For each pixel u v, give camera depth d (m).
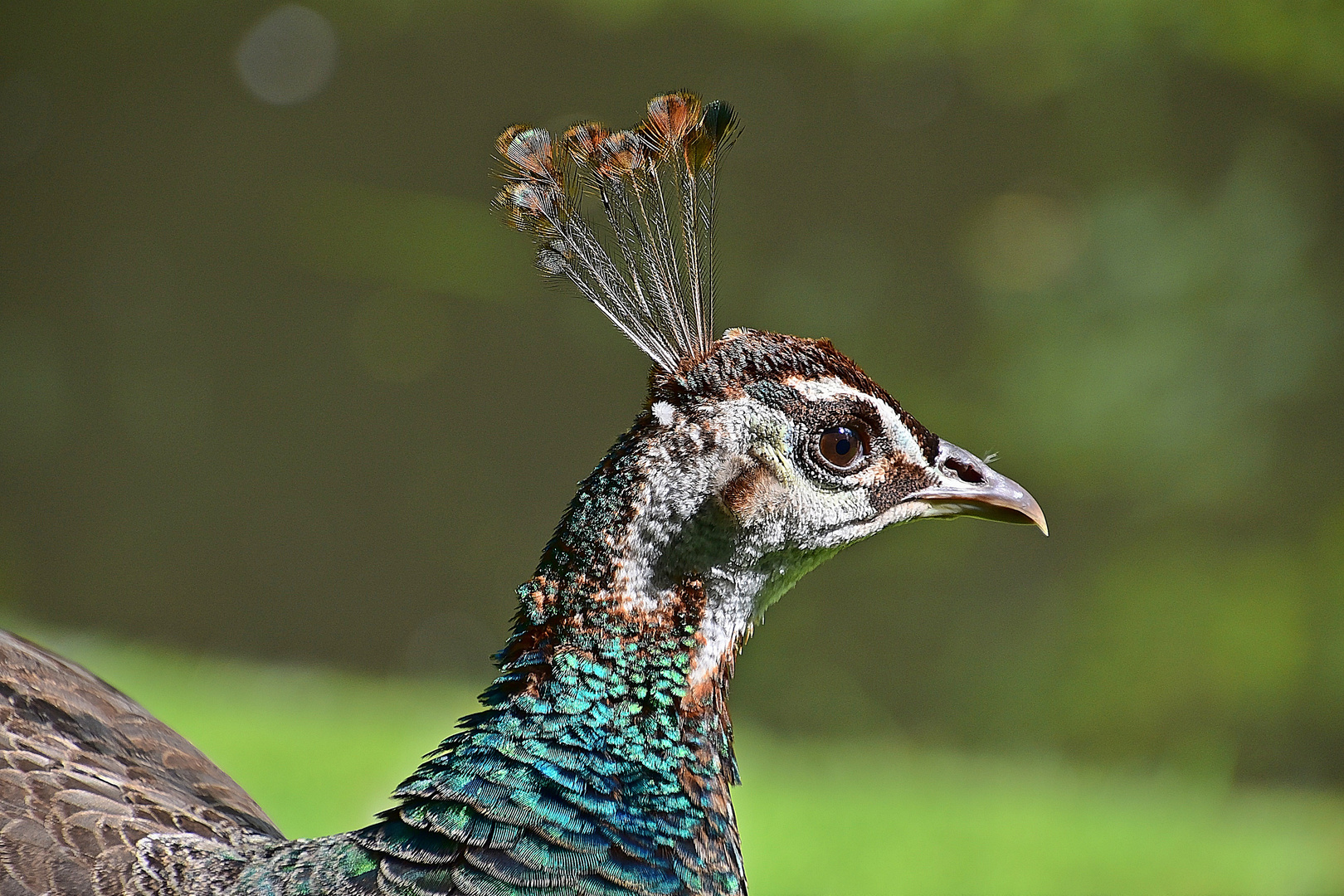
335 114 25.70
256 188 25.98
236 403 26.08
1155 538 20.72
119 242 26.11
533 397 25.50
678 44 23.17
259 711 11.05
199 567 25.84
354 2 23.42
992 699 20.45
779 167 22.61
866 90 22.30
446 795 3.96
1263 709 19.86
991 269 21.70
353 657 25.67
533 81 24.42
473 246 24.78
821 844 9.20
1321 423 19.95
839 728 20.36
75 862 4.22
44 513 25.59
